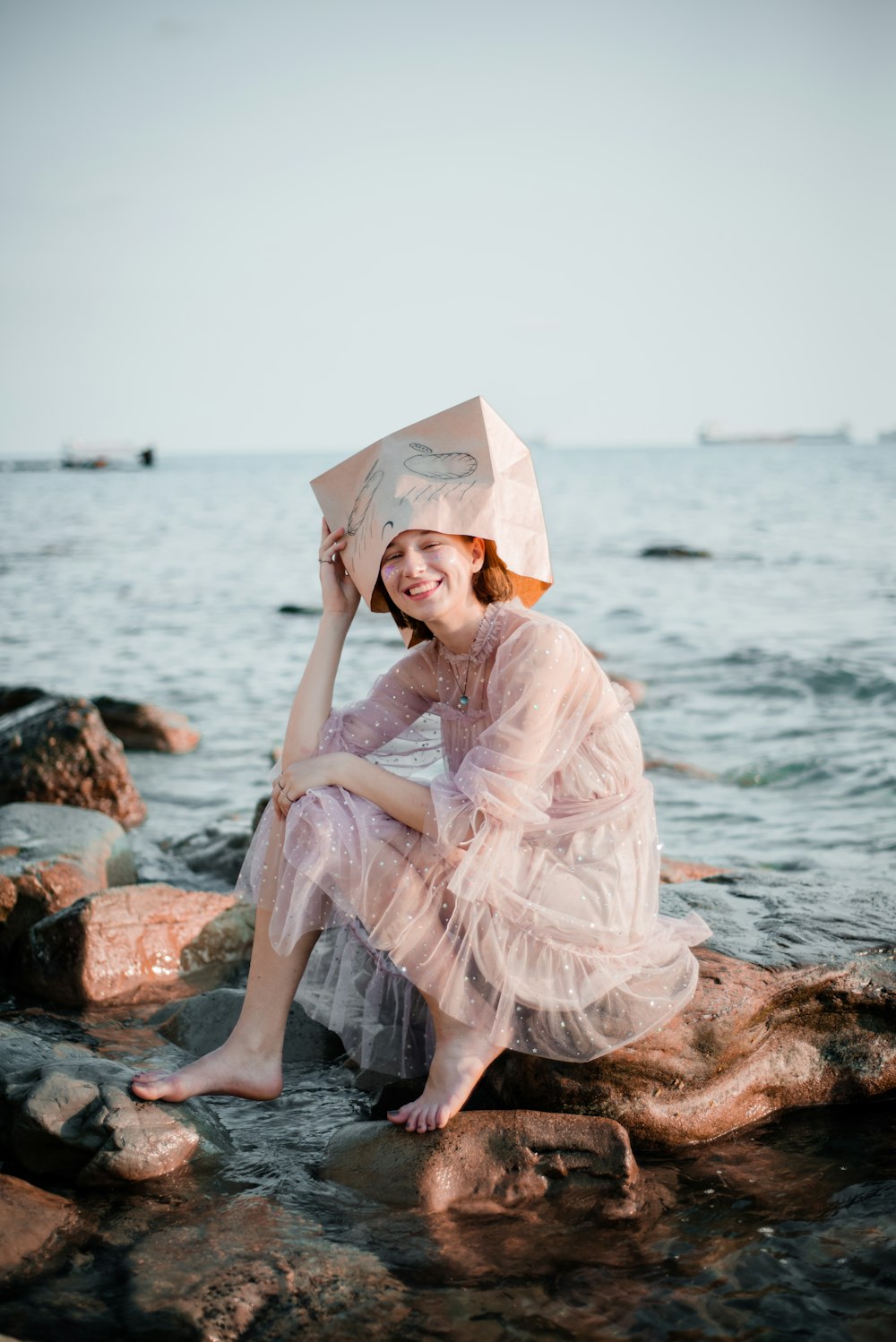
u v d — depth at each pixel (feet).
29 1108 9.80
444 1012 10.25
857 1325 7.96
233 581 76.02
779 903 13.19
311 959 12.09
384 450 10.82
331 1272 8.42
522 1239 8.98
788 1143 10.59
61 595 66.90
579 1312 8.09
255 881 10.71
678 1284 8.42
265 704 36.45
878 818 22.29
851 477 241.14
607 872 10.41
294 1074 12.03
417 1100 10.20
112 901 14.25
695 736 30.35
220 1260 8.51
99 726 24.03
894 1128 10.87
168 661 44.52
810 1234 9.02
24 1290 8.16
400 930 9.99
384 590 11.31
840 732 29.84
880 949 11.78
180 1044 12.42
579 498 181.88
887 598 58.13
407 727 11.62
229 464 622.13
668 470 324.39
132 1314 7.91
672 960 10.76
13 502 195.21
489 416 10.55
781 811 23.18
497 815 9.94
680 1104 10.55
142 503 194.90
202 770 28.45
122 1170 9.55
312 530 127.44
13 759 23.57
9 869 15.66
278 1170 9.95
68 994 13.78
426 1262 8.64
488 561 10.73
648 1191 9.67
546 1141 9.82
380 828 10.08
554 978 10.16
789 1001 11.15
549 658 10.18
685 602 59.57
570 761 10.64
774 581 67.92
